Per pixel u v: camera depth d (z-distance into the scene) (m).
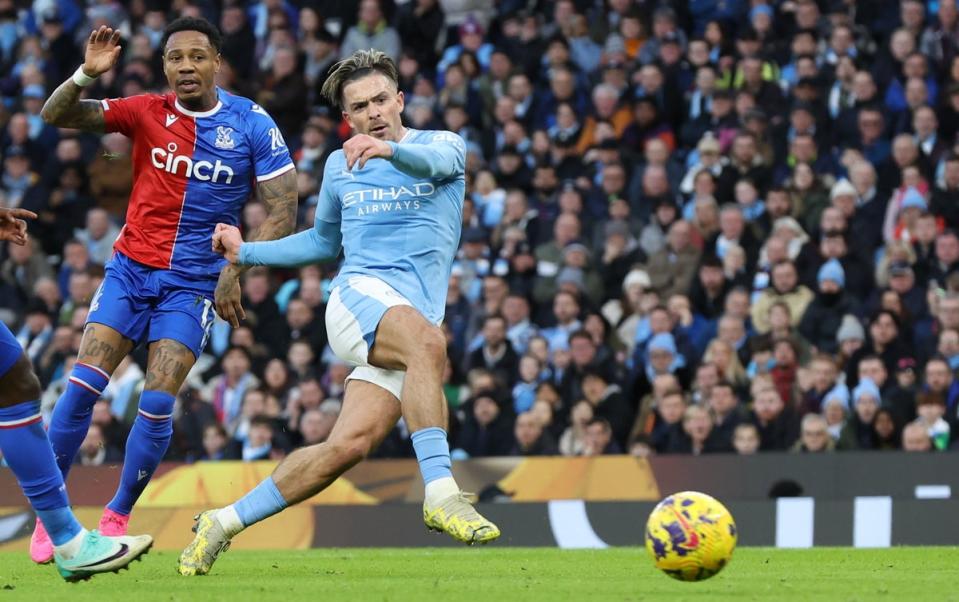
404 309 7.93
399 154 7.66
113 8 24.42
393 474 14.09
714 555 6.59
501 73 21.80
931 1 22.11
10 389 6.85
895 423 15.45
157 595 6.55
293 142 22.61
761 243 18.50
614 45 21.75
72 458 9.16
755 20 21.30
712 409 15.68
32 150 22.42
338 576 8.03
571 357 16.88
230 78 23.22
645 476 13.74
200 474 14.09
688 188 19.89
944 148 19.34
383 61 8.40
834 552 11.33
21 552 13.28
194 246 9.32
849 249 17.91
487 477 14.02
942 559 10.14
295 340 18.52
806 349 16.80
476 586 7.11
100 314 9.17
